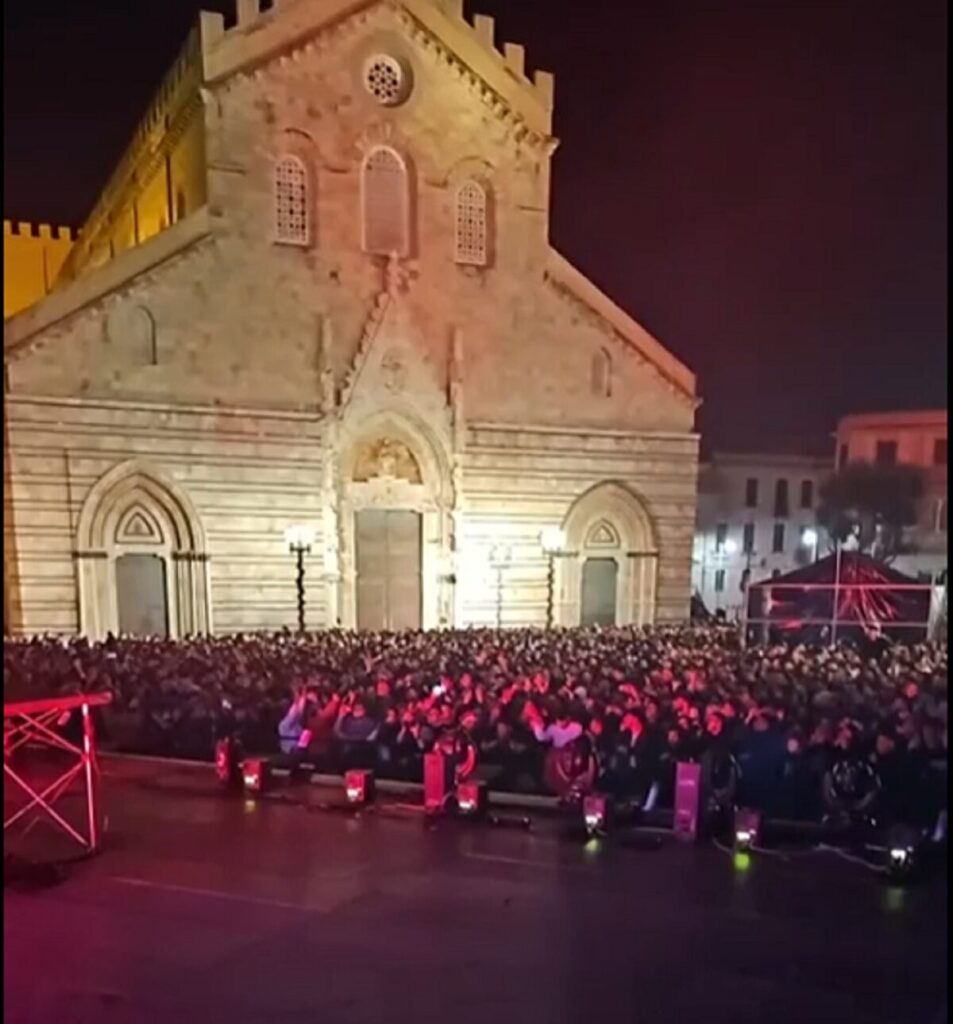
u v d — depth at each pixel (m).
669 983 11.66
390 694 21.59
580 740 18.44
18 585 36.44
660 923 13.28
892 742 16.44
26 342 36.09
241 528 39.91
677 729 18.11
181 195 43.59
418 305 42.41
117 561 38.44
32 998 11.23
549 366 44.50
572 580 45.25
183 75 41.25
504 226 43.56
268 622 40.44
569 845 16.34
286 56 39.62
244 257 39.69
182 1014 10.92
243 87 39.06
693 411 47.19
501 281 43.62
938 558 54.94
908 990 11.42
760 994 11.38
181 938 12.84
